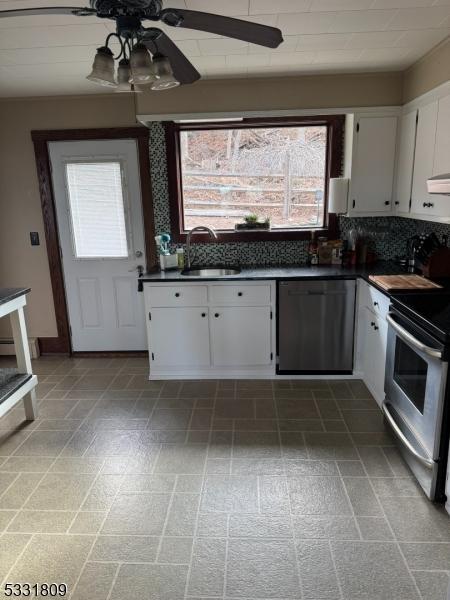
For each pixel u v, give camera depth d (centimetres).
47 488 223
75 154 374
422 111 288
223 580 168
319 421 281
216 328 338
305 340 334
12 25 212
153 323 340
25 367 285
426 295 250
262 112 325
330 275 320
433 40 251
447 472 195
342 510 203
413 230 369
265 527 193
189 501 211
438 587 163
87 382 353
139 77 152
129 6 145
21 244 395
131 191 379
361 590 162
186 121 358
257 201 383
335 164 360
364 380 331
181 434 271
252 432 271
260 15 211
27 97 361
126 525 197
